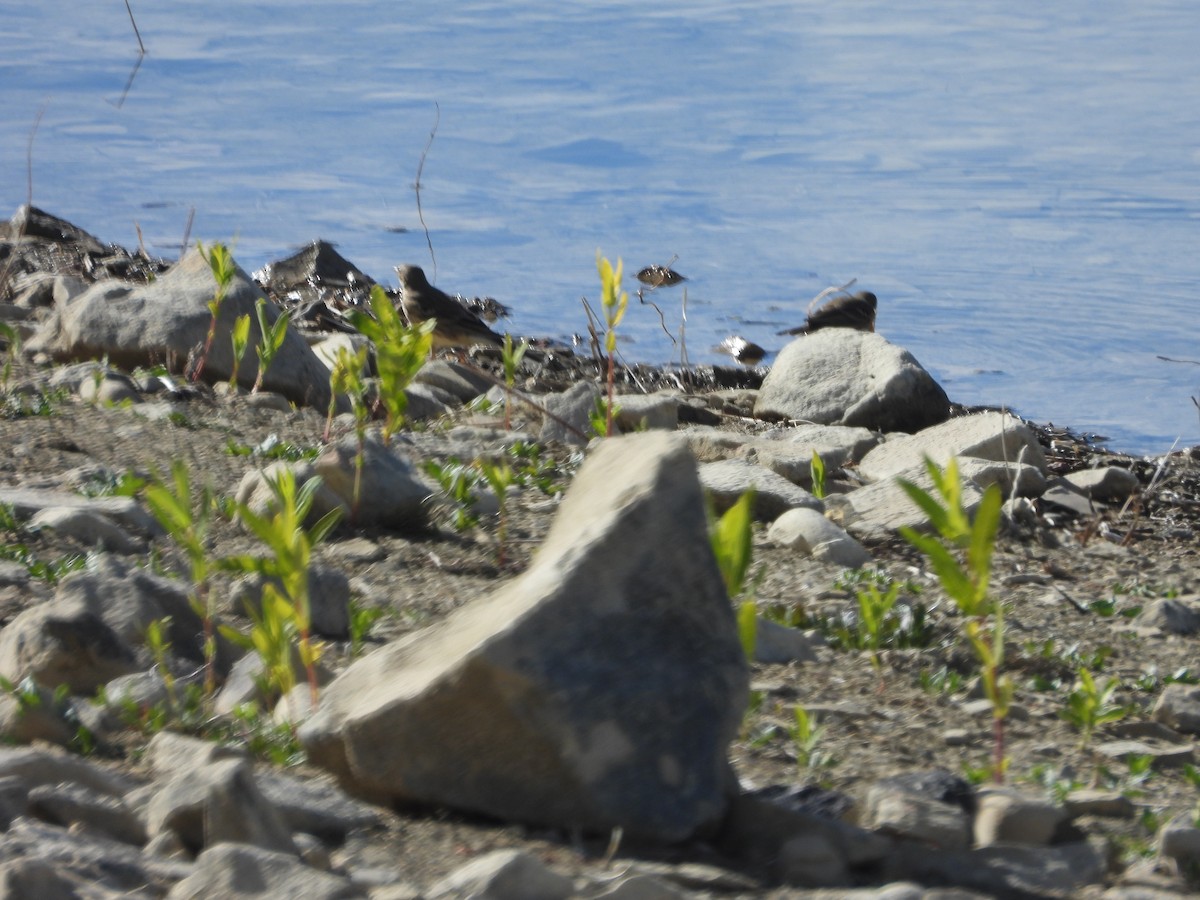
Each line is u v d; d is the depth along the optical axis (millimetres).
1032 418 26203
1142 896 6949
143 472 13773
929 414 25016
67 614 8500
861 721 10062
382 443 14430
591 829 6922
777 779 8422
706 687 7035
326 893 5598
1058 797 8758
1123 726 10898
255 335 18828
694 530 7188
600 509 7258
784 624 12383
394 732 7133
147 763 7445
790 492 16422
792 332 30750
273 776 7223
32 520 11648
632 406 20609
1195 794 9602
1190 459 24125
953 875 6918
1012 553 16812
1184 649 13531
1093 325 30906
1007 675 11938
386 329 15016
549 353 28453
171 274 20156
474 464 15727
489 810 7055
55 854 5852
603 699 6871
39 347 19234
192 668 8961
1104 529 19359
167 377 17703
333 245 34281
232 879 5688
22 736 7676
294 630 8805
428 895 5961
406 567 12367
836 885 6750
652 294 33188
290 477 8922
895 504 17266
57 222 34875
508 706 6871
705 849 6965
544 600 6961
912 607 12734
